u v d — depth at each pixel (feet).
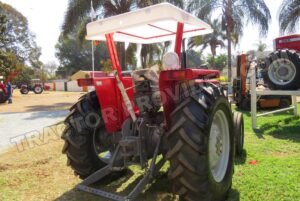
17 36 177.37
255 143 17.78
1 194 11.56
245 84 35.01
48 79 196.34
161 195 11.03
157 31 12.35
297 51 24.45
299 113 28.96
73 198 11.10
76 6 53.83
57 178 13.16
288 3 60.80
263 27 66.33
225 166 11.02
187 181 9.07
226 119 11.21
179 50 10.03
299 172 12.59
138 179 12.61
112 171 11.51
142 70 11.15
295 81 21.77
